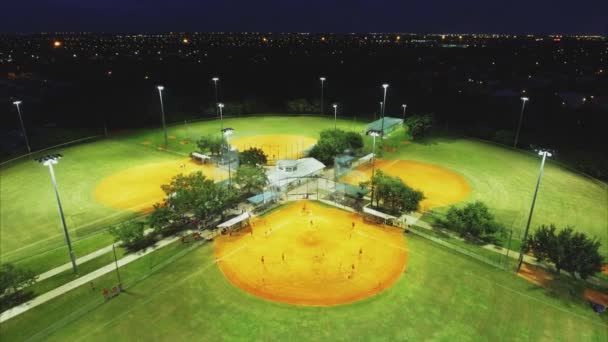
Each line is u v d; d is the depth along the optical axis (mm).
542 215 57969
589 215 58156
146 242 49469
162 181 69062
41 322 35969
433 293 40281
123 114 113438
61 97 123875
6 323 35781
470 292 40438
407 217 56531
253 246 49094
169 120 112562
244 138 98250
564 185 69188
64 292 39938
